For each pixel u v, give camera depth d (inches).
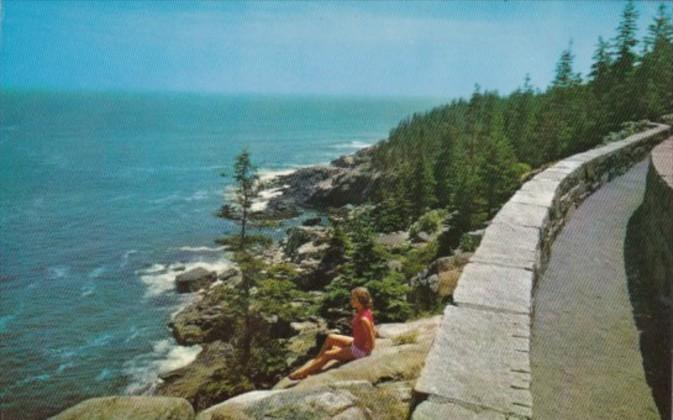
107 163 3575.3
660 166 331.0
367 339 231.6
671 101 1051.9
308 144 5521.7
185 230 1834.4
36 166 3304.6
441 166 1678.2
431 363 151.3
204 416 144.2
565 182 393.7
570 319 241.9
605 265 309.9
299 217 2194.9
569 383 191.0
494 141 1291.8
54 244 1646.2
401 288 445.4
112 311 1150.3
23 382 870.4
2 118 7637.8
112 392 837.8
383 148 2758.4
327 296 610.9
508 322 176.2
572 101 1326.3
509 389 138.8
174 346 989.8
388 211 1298.0
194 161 3831.2
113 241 1686.8
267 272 810.8
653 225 303.3
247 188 979.9
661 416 170.9
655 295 264.1
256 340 740.7
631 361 205.5
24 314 1127.0
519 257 238.5
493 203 951.6
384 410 152.5
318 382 187.3
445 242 854.5
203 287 1279.5
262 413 142.2
